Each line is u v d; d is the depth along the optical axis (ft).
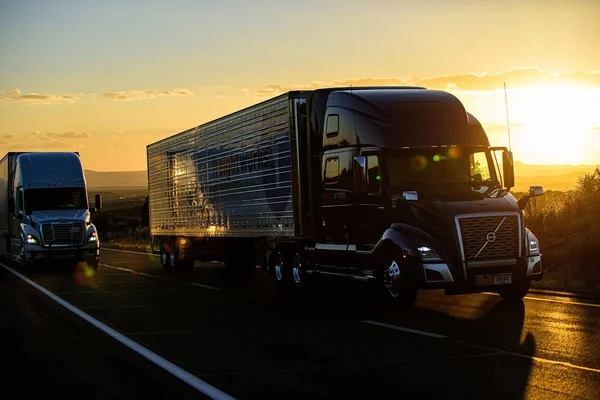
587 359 29.73
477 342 33.94
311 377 27.71
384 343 34.42
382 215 47.73
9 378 28.94
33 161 96.68
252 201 63.82
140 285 67.87
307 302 51.70
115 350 34.37
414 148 48.06
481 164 48.93
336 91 53.78
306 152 56.29
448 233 43.68
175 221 84.74
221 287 64.08
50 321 44.60
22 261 92.02
